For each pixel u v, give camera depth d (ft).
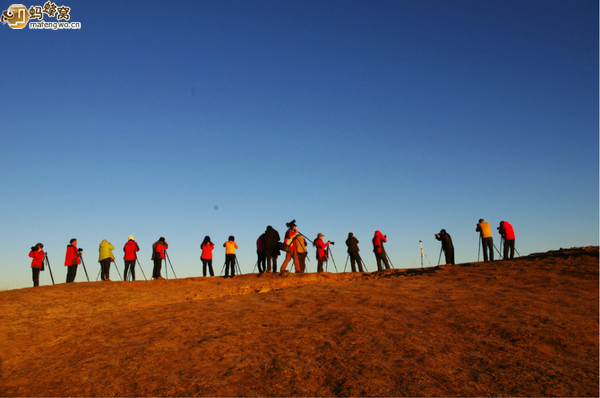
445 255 62.80
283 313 31.94
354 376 19.45
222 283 56.13
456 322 27.35
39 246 57.98
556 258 47.85
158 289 51.57
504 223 59.00
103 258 61.36
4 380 20.75
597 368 19.22
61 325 31.24
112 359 23.36
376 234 66.80
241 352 23.53
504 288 37.19
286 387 18.67
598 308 28.73
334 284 44.80
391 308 31.99
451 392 17.51
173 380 19.99
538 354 21.24
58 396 18.71
